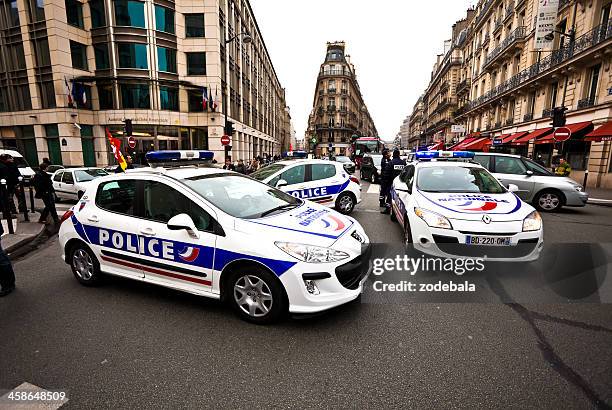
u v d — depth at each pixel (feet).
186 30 80.74
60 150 77.77
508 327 9.87
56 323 10.44
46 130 78.02
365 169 60.80
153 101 78.33
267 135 174.09
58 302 11.91
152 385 7.63
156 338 9.53
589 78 54.34
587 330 9.65
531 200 29.48
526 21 75.36
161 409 6.93
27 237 20.79
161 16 76.95
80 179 37.83
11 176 26.40
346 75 233.55
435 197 16.02
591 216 27.27
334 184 26.76
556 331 9.62
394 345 9.03
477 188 17.34
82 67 77.56
